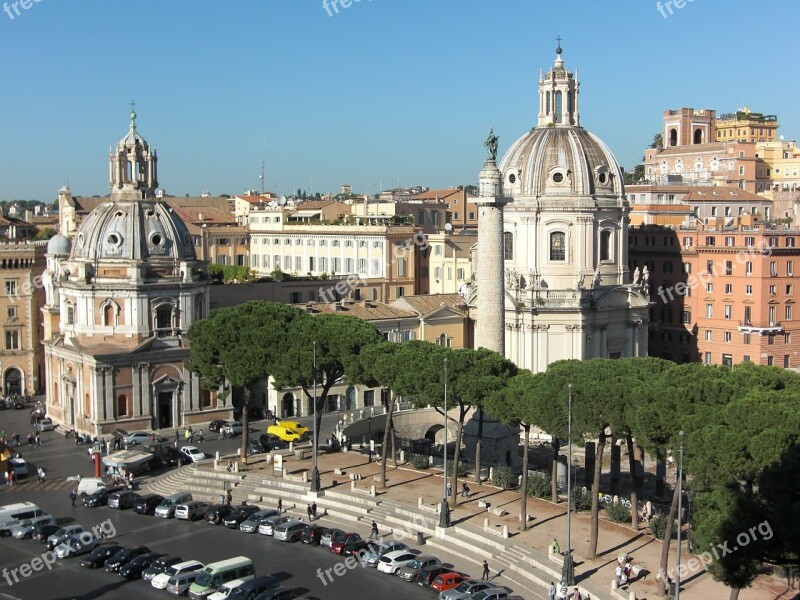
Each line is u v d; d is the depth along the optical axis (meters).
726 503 62.16
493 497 98.56
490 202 105.25
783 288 154.00
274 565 82.44
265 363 109.38
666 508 95.00
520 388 90.31
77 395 135.75
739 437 62.91
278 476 107.50
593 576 77.00
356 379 108.19
